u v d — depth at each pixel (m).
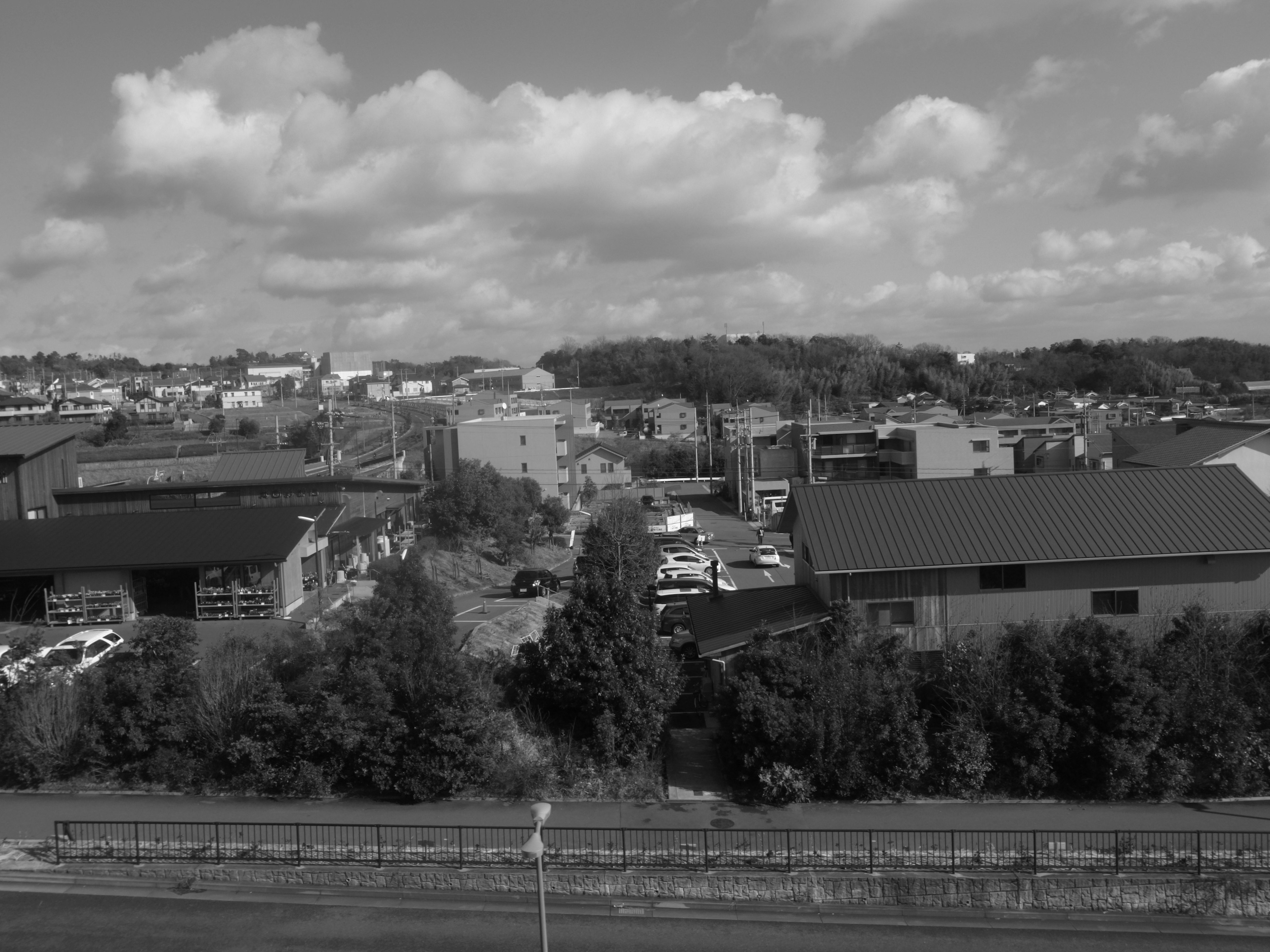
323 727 15.21
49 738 15.89
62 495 34.06
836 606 17.53
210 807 15.09
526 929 12.18
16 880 13.16
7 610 27.38
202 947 11.68
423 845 13.53
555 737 16.64
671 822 14.45
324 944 11.75
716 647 18.41
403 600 17.31
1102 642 16.00
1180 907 12.79
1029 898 12.85
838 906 12.81
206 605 27.00
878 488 20.66
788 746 15.30
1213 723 15.49
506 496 40.72
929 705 16.44
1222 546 18.50
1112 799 15.29
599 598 16.86
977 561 18.45
